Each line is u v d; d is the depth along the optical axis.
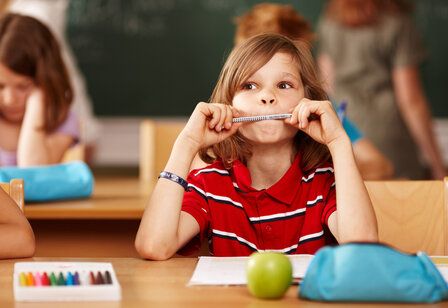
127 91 6.16
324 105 1.74
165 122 6.18
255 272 1.29
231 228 1.82
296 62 1.81
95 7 6.14
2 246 1.64
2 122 2.95
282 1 6.19
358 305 1.27
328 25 4.95
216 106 1.75
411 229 2.01
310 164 1.84
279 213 1.81
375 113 4.94
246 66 1.77
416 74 4.91
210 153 1.91
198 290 1.36
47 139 2.89
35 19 2.87
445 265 1.50
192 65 6.18
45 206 2.49
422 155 5.98
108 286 1.29
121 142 6.16
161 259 1.65
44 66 2.85
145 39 6.16
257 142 1.78
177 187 1.70
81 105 4.24
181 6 6.17
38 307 1.24
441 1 6.11
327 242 1.84
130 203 2.59
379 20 4.84
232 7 6.18
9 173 2.54
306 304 1.27
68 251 2.54
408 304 1.27
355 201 1.68
